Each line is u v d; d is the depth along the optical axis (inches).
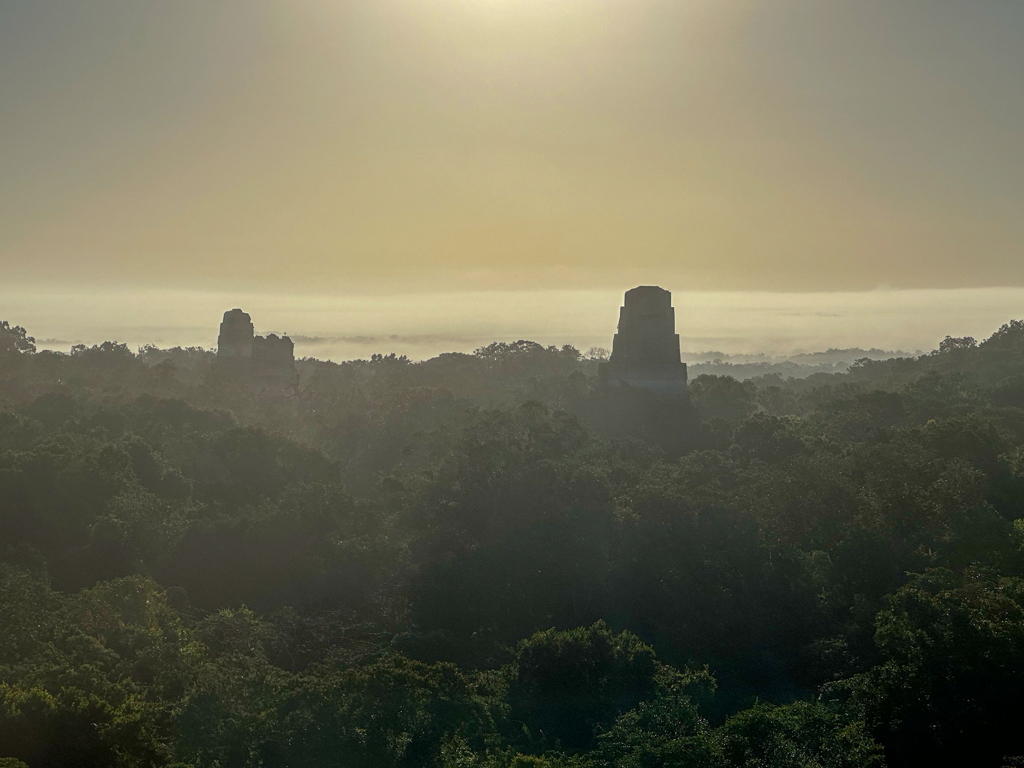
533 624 2391.7
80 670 1589.6
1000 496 2787.9
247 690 1722.4
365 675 1720.0
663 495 2677.2
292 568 2551.7
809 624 2274.9
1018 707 1721.2
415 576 2608.3
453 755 1621.6
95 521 2532.0
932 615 1866.4
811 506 2632.9
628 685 1942.7
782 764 1611.7
